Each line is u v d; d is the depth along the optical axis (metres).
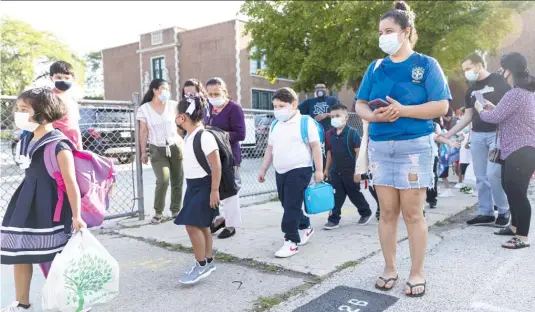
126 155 7.73
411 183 2.91
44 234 2.58
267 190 7.57
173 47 30.02
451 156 7.82
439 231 4.70
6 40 27.33
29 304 2.80
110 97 34.78
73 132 3.46
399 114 2.82
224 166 3.41
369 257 3.81
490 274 3.28
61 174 2.58
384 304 2.82
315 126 4.04
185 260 3.93
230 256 3.95
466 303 2.78
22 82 28.91
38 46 29.53
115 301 3.03
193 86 4.76
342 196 5.02
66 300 2.46
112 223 5.41
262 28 15.98
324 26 14.46
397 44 2.85
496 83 4.65
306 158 3.96
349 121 9.45
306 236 4.29
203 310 2.84
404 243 4.17
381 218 3.14
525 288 2.98
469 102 4.84
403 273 3.36
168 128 5.29
